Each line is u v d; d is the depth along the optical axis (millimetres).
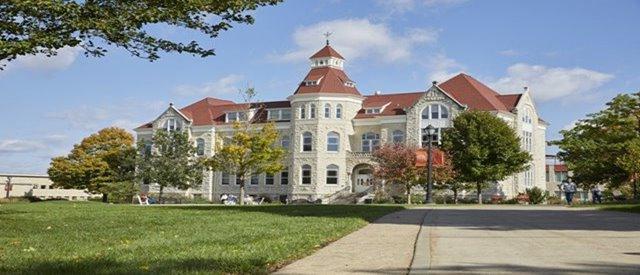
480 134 47938
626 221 17672
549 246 11016
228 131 67812
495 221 18047
